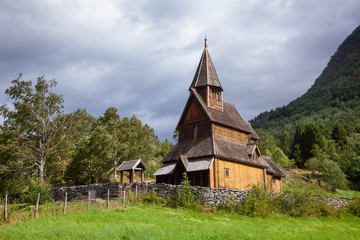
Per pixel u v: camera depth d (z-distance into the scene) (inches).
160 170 1603.1
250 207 1085.8
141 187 1219.2
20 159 1806.1
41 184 1387.8
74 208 910.4
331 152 3998.5
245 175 1620.3
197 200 1074.7
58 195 1509.6
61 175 2273.6
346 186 3152.1
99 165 2185.0
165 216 886.4
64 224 716.7
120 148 2396.7
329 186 2834.6
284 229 876.6
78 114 3376.0
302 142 4564.5
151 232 649.6
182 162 1491.1
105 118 2635.3
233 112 1884.8
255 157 1743.4
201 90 1744.6
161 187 1162.0
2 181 1754.4
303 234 825.5
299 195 1248.2
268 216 1072.2
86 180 2165.4
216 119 1622.8
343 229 1011.3
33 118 1915.6
